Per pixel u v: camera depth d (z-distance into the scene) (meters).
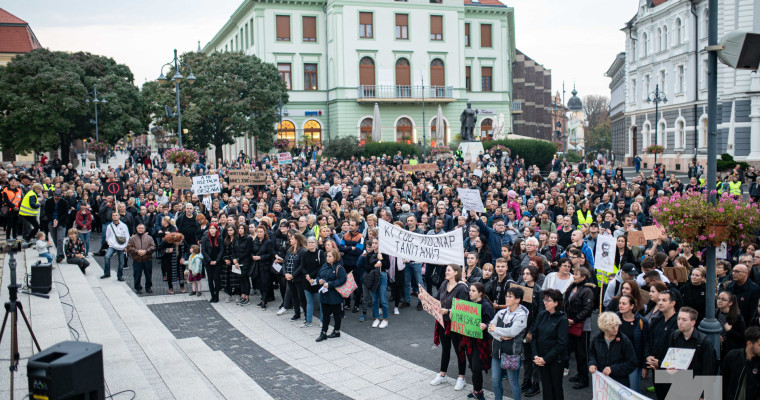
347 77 53.94
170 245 15.90
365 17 54.34
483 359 8.96
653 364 7.96
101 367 6.14
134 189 23.81
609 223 14.09
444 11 56.44
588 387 9.51
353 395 9.41
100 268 17.92
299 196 21.44
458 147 44.25
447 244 11.23
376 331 12.77
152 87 47.78
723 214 7.77
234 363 10.67
